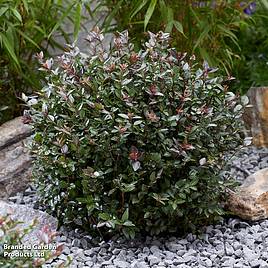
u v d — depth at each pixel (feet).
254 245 8.52
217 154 8.65
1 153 9.98
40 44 11.32
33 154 8.96
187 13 10.80
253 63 12.33
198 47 10.78
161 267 8.09
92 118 8.45
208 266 8.15
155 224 8.59
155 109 8.41
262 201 8.98
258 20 12.43
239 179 10.19
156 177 8.29
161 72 8.45
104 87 8.50
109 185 8.50
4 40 10.14
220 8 10.91
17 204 9.33
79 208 8.65
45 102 8.67
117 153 8.29
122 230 8.44
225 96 8.77
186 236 8.77
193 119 8.45
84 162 8.38
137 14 10.97
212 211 8.61
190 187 8.32
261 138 11.16
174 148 8.33
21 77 11.22
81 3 10.19
